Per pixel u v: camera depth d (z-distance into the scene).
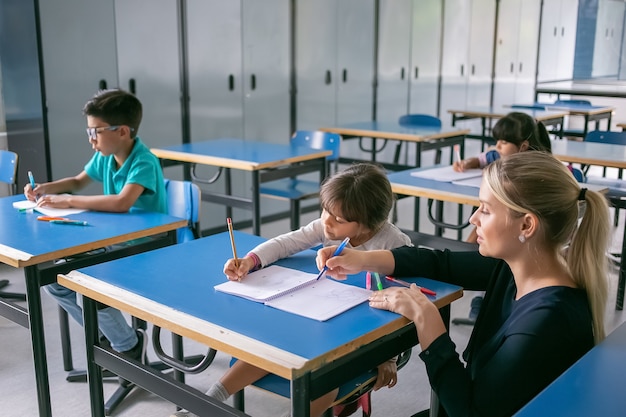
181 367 1.57
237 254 1.78
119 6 4.04
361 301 1.41
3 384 2.53
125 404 2.39
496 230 1.22
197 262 1.71
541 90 7.26
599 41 9.66
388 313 1.35
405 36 6.38
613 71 10.05
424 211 5.44
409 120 5.20
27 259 1.83
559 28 8.80
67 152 3.98
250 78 4.91
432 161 6.95
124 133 2.51
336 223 1.67
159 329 1.63
